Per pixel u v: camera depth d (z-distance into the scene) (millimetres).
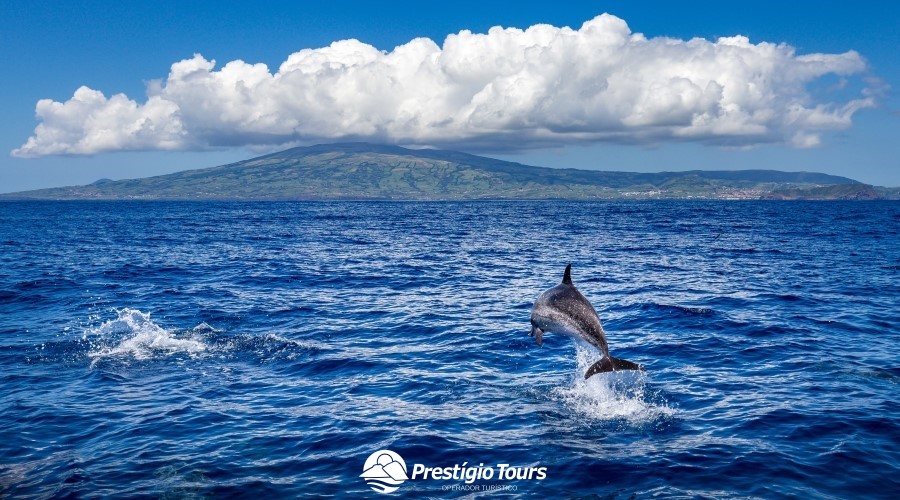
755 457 9000
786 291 24219
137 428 10492
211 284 27531
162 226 84500
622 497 8070
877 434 9656
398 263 36562
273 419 10898
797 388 12008
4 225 85125
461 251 44781
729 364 13898
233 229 77938
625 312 20141
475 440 9914
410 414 11094
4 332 17609
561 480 8547
